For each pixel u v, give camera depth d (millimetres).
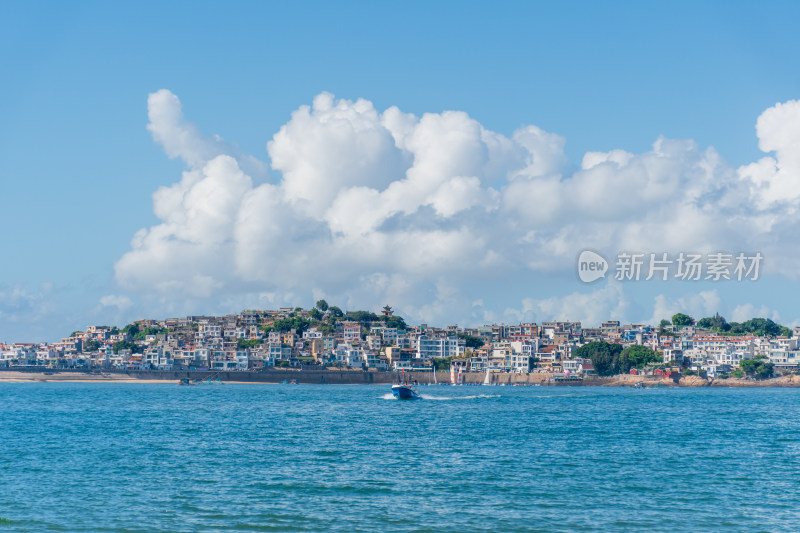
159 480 82062
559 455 101188
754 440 119375
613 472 87375
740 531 61844
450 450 106375
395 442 116312
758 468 90562
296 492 75625
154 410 196250
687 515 66750
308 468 90250
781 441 118125
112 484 79750
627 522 64375
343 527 62562
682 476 84875
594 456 100125
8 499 72188
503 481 81562
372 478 83312
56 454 102438
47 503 70562
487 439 120250
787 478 83875
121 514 66375
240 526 62750
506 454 102188
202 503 70562
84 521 64125
